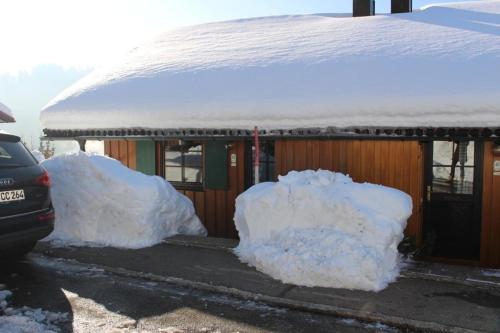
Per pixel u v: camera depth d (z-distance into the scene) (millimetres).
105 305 4762
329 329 4184
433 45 7855
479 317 4281
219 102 7973
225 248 6445
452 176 7277
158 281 5430
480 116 6281
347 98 7066
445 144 7285
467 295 4785
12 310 4605
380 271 5023
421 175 7242
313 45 9047
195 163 9055
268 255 5477
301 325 4270
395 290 4930
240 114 7746
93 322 4371
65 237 7090
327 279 5047
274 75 8148
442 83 6695
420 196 7188
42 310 4637
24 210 5465
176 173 9227
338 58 8117
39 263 6078
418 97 6629
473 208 7168
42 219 5645
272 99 7590
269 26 11266
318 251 5215
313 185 5762
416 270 5441
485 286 4969
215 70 8938
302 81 7742
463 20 9031
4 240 5246
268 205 5863
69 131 9414
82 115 9188
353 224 5316
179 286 5270
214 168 8766
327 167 7688
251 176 8562
